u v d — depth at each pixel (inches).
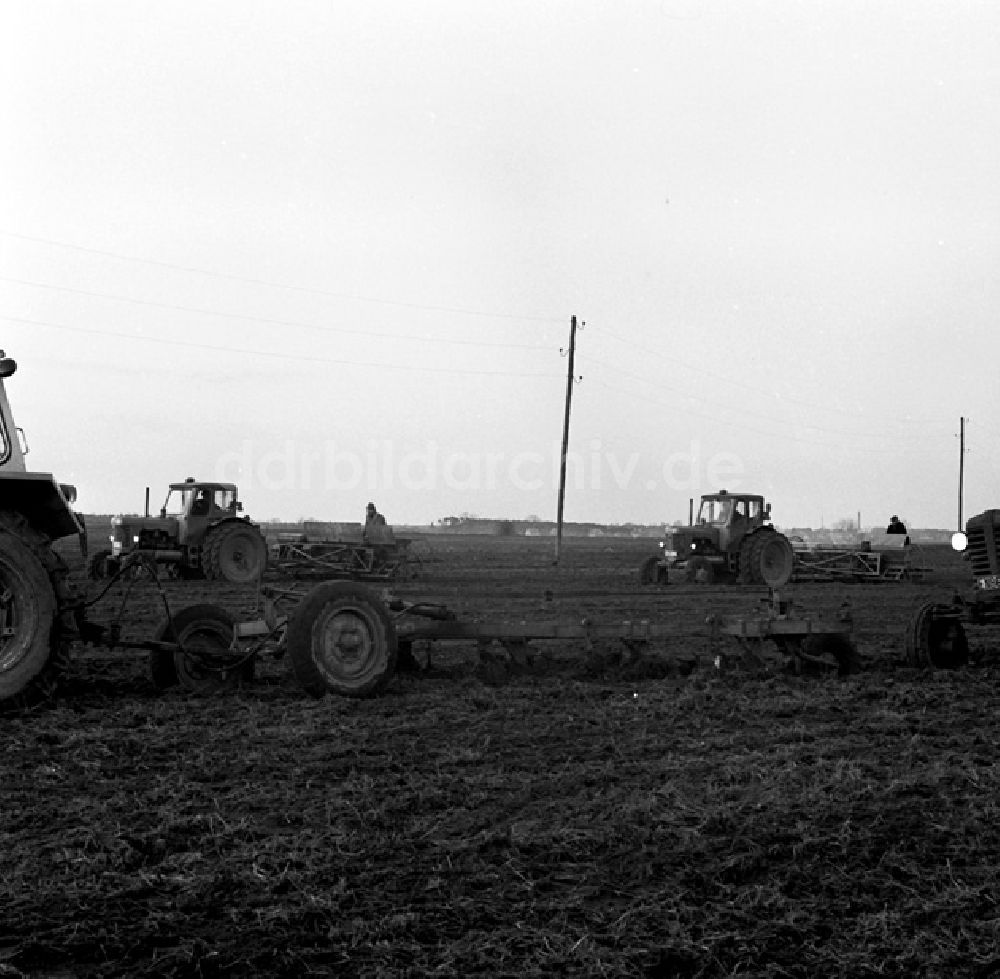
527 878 195.8
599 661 428.8
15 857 200.8
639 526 5088.6
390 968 159.6
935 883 196.2
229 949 165.0
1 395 343.6
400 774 265.7
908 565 1270.9
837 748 298.4
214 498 1036.5
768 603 453.1
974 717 350.6
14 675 331.9
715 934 173.3
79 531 365.4
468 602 774.5
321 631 365.4
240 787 251.6
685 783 258.1
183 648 376.5
